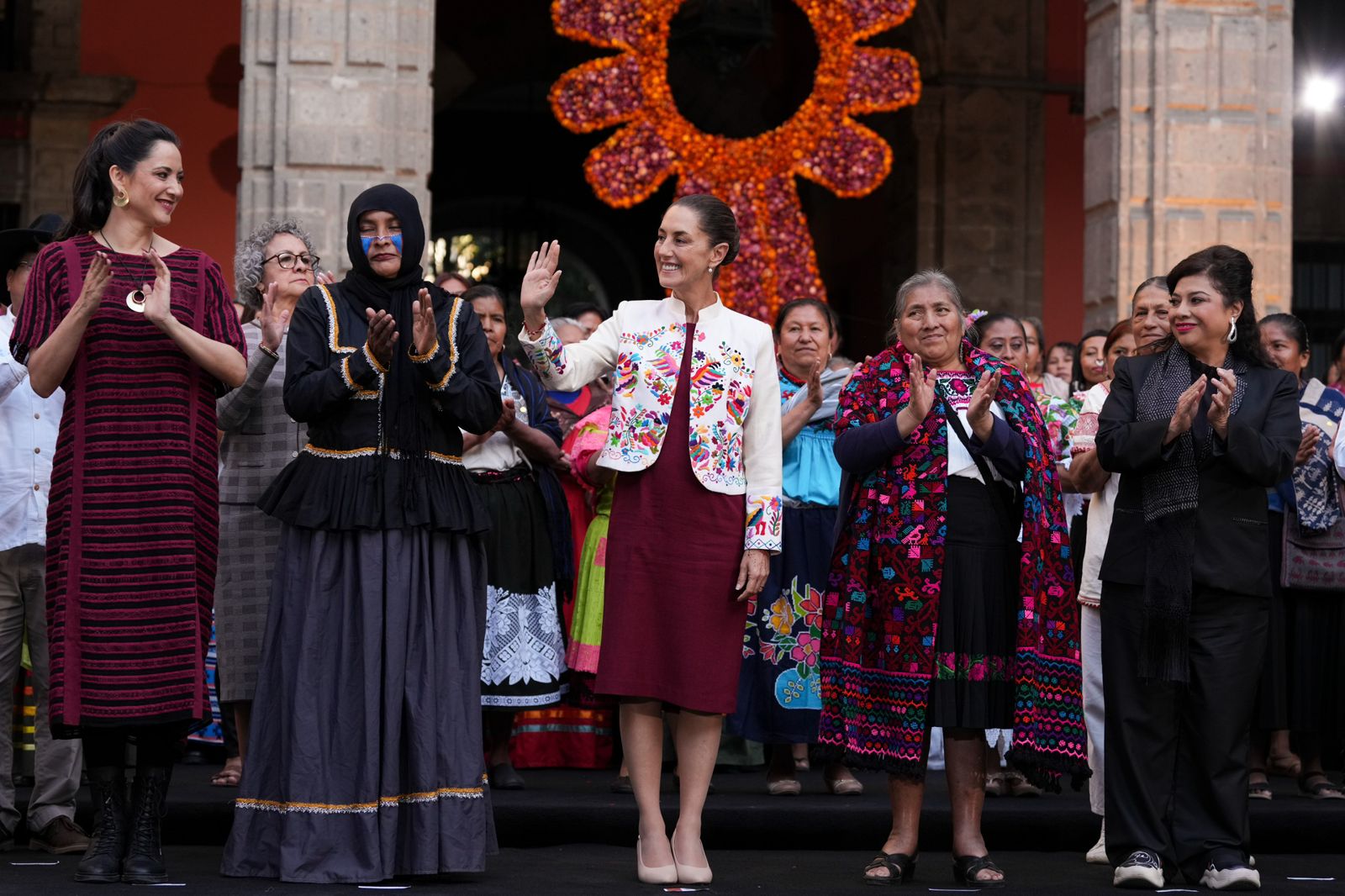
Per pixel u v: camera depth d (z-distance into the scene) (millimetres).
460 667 6551
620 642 6699
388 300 6691
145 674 6309
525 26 23953
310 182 14141
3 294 8328
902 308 7180
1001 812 8297
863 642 6934
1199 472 6910
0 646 7461
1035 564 6793
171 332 6379
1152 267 15023
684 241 6879
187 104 19750
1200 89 15086
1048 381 11984
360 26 14227
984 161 21672
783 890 6613
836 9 16484
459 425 6629
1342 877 7418
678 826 6840
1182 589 6777
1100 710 8148
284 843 6320
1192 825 6945
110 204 6684
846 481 7133
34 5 19594
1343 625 9820
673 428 6816
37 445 7508
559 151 29547
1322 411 9750
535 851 7801
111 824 6434
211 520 6602
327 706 6383
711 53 17219
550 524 9172
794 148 16328
